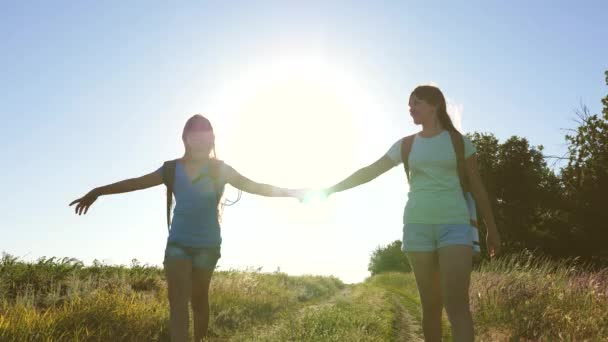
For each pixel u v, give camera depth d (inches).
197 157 191.9
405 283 1061.1
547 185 1798.7
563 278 389.4
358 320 343.0
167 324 306.2
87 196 182.5
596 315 297.4
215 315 384.2
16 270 403.5
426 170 163.6
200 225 186.9
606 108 1270.9
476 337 299.9
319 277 971.3
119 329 279.0
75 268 449.7
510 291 368.2
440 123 168.2
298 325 329.4
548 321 296.2
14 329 234.4
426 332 171.5
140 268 506.0
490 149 1871.3
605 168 1346.0
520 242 1695.4
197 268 188.7
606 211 1435.8
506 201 1836.9
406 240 165.8
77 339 241.4
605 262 1386.6
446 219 158.1
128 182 186.4
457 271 154.3
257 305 461.7
